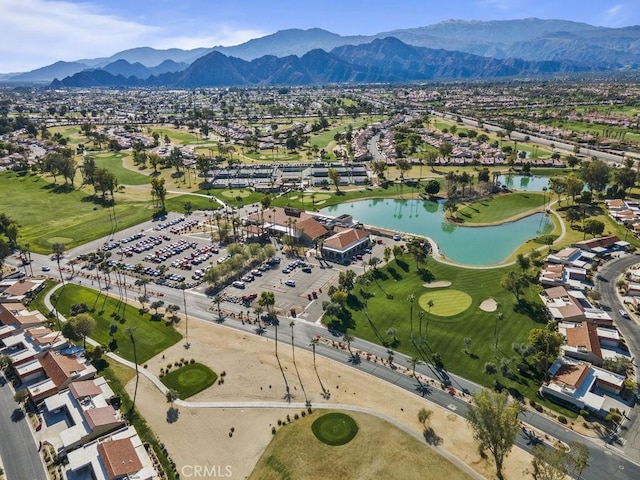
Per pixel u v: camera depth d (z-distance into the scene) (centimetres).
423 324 15150
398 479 9412
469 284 17788
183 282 18488
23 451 10381
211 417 11281
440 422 11000
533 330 13262
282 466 9800
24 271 19562
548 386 11875
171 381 12588
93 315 16050
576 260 19000
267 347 14112
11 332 14725
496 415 9131
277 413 11375
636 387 11994
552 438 10494
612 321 14712
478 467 9694
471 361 13250
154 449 10338
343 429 10750
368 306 16400
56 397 11819
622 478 9431
